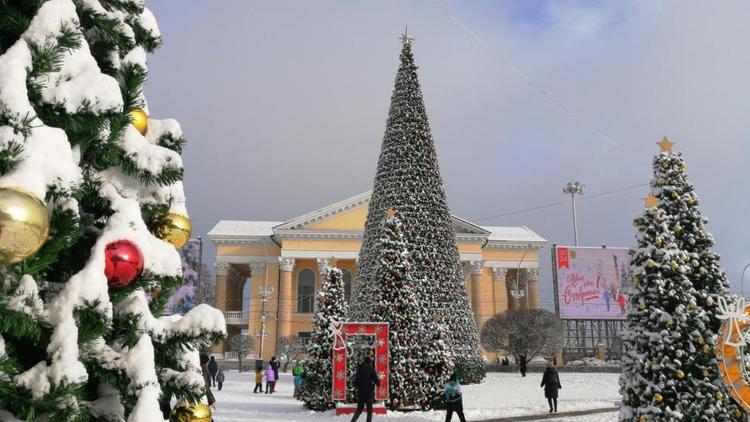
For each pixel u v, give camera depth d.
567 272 42.78
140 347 2.23
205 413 2.59
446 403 12.13
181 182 2.81
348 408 12.76
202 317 2.51
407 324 13.36
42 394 1.89
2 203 1.69
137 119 2.70
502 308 49.81
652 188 8.41
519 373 33.00
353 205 48.25
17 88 1.91
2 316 1.85
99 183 2.43
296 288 48.62
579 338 44.50
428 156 19.83
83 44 2.33
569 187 48.72
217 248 49.31
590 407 15.92
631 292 7.92
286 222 47.56
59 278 2.46
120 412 2.31
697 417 7.08
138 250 2.28
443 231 19.83
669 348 7.35
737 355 6.50
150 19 2.96
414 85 20.30
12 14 2.15
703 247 7.94
